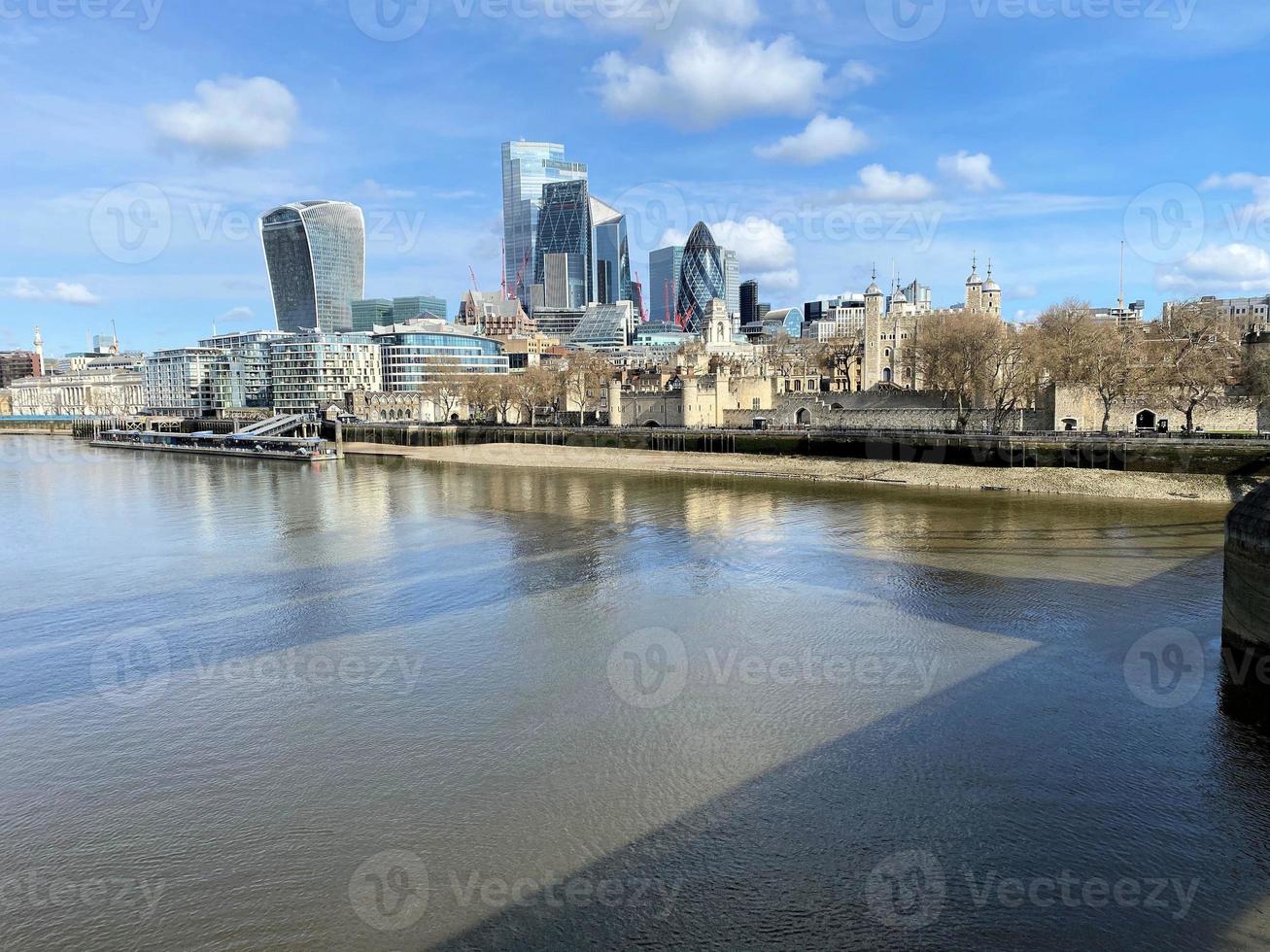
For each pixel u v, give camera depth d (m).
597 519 106.56
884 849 33.19
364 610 66.06
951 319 170.00
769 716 45.03
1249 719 43.72
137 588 74.38
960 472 132.12
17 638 60.81
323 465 199.62
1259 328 168.12
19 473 182.75
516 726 44.62
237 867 33.06
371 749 42.41
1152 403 138.88
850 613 62.28
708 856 32.97
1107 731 42.66
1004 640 55.75
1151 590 66.50
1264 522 47.41
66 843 34.97
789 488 135.38
